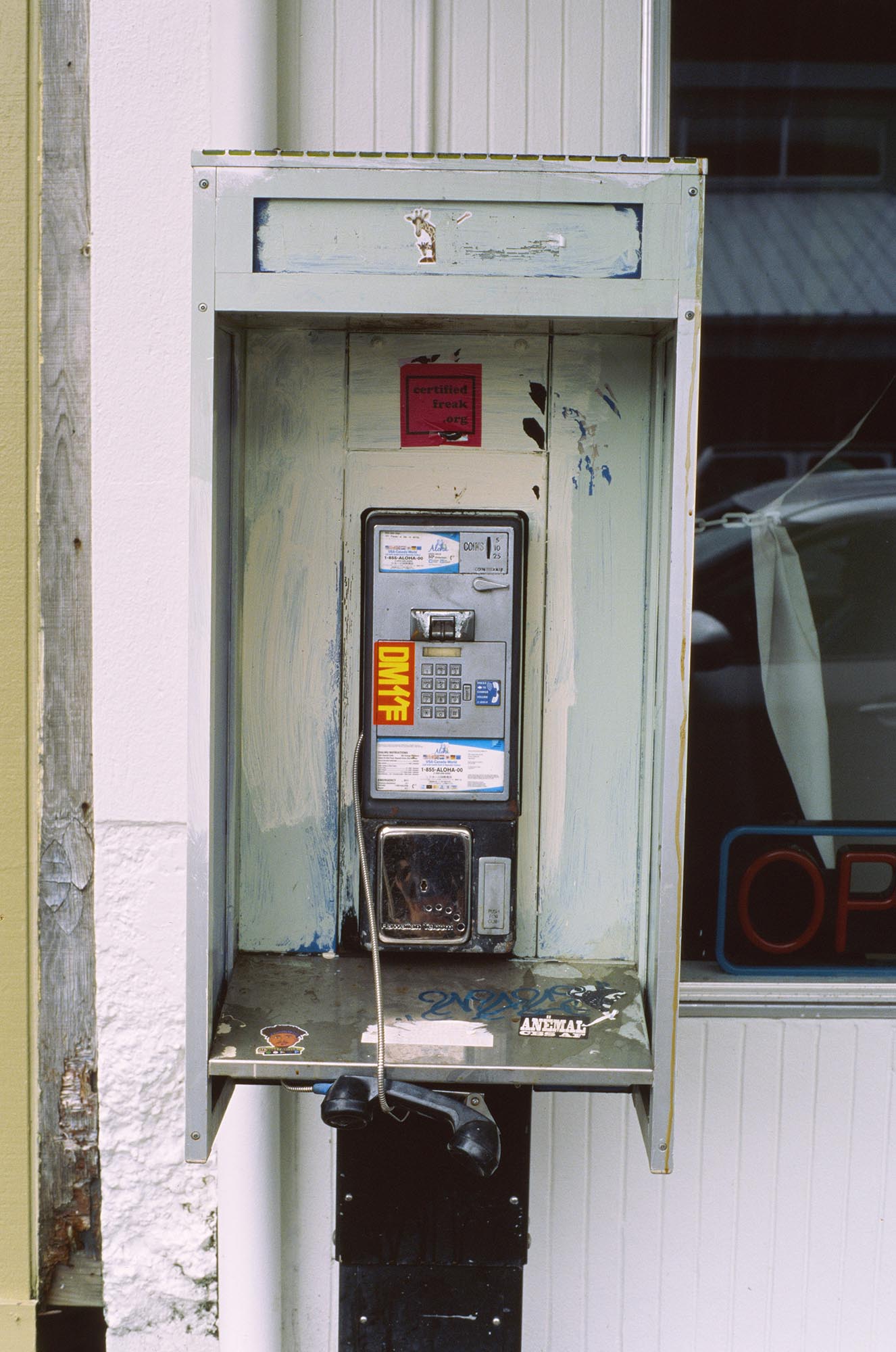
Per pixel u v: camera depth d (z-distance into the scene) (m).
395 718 1.77
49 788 2.19
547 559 1.82
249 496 1.81
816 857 2.24
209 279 1.51
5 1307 2.23
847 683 2.24
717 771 2.24
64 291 2.11
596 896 1.86
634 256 1.51
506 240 1.51
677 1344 2.25
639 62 2.02
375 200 1.50
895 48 2.16
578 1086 1.73
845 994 2.18
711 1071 2.19
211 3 1.98
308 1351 2.23
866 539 2.23
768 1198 2.22
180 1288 2.21
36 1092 2.23
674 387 1.53
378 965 1.65
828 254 2.19
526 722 1.83
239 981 1.80
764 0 2.15
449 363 1.79
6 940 2.20
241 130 1.96
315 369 1.80
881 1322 2.25
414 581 1.76
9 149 2.08
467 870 1.79
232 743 1.81
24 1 2.05
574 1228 2.23
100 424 2.07
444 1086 1.83
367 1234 1.86
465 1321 1.88
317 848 1.86
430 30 2.00
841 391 2.21
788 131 2.17
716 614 2.24
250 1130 2.12
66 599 2.16
